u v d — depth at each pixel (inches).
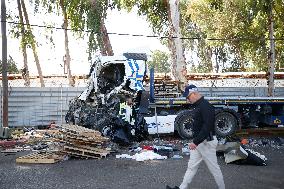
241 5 786.2
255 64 1250.6
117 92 468.8
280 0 752.3
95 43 787.4
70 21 828.0
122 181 261.1
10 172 297.1
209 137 198.7
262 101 491.5
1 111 644.1
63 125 406.6
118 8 808.3
